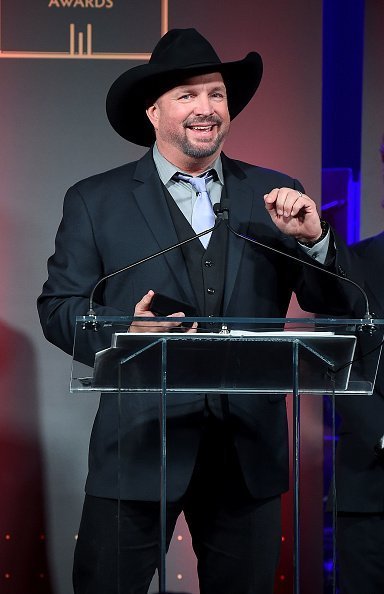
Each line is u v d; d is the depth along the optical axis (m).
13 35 8.79
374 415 6.68
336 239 6.08
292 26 8.84
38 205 8.75
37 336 8.70
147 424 5.98
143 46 8.80
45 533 8.66
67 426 8.67
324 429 8.76
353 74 9.38
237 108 7.15
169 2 8.80
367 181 8.84
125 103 6.74
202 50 6.36
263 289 6.29
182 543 8.73
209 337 5.02
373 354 5.41
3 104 8.77
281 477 6.17
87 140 8.80
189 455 5.96
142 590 6.17
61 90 8.80
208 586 6.30
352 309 6.14
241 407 6.05
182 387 5.39
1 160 8.75
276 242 6.36
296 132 8.84
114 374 5.32
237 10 8.83
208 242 6.36
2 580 8.63
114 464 6.09
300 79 8.84
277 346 5.09
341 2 9.38
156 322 5.14
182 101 6.37
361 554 6.66
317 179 8.82
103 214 6.43
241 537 6.14
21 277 8.70
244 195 6.50
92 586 6.11
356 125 9.37
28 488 8.65
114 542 6.08
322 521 8.70
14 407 8.66
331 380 5.38
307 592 8.70
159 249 6.28
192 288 6.24
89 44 8.79
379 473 6.62
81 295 6.27
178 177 6.50
